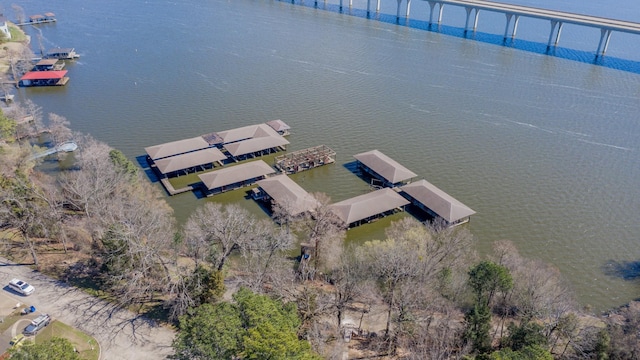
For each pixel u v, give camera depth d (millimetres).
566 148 136000
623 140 140625
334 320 74938
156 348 67500
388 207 106375
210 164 124875
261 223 96625
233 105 156375
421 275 74938
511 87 176125
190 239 81625
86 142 122000
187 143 126125
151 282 78688
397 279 73812
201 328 54812
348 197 113938
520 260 85125
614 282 91188
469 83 179375
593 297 87688
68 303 74000
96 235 84125
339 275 78562
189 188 113688
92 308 73562
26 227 80438
